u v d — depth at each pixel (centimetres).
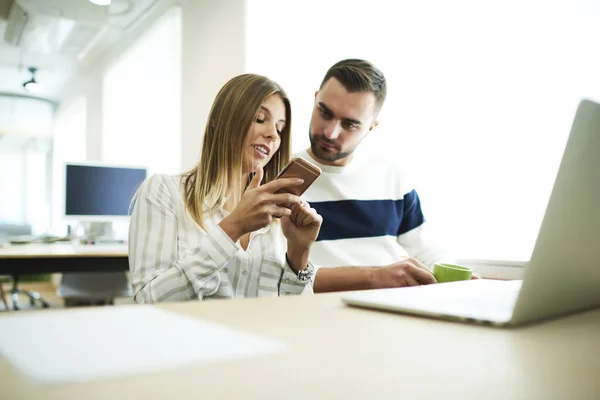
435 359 34
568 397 28
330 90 147
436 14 177
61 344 34
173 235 102
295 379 29
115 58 471
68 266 232
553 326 47
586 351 38
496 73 155
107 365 30
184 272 89
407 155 185
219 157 112
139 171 302
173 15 344
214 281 93
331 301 59
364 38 206
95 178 291
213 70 284
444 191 173
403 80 189
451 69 171
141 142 430
